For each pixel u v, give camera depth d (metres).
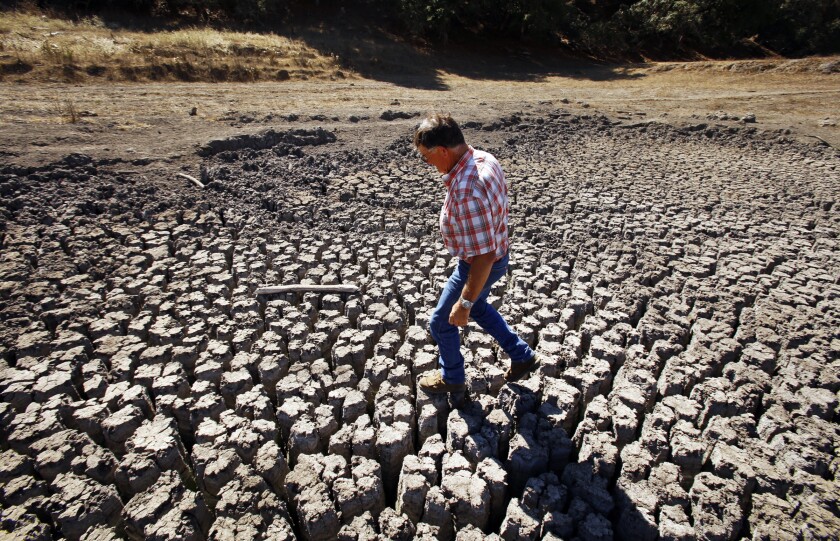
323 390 3.78
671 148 11.27
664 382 3.89
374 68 20.47
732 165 9.91
